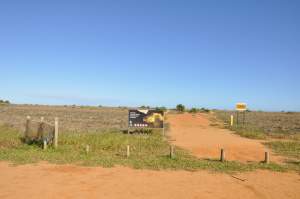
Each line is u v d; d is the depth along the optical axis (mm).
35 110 84562
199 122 53281
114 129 34688
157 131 33469
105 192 10977
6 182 11891
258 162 17656
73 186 11570
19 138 21906
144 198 10500
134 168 14812
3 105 114875
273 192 11758
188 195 10992
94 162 15664
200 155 19828
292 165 17281
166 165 15547
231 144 25484
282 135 33156
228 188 12047
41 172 13555
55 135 19094
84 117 59719
